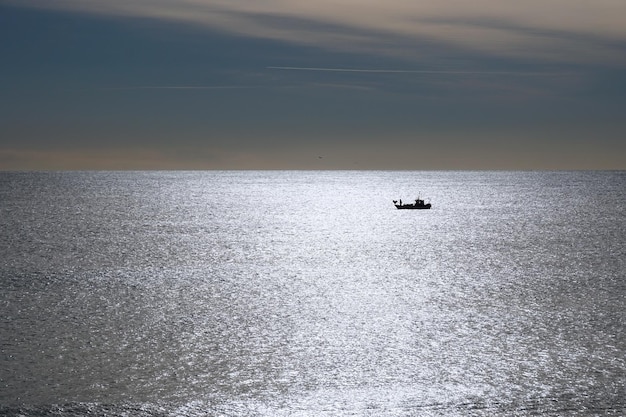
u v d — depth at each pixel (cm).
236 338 7475
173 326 7931
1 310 8644
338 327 7962
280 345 7231
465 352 7000
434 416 5500
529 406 5659
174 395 5866
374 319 8338
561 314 8550
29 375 6256
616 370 6444
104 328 7831
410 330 7812
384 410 5606
